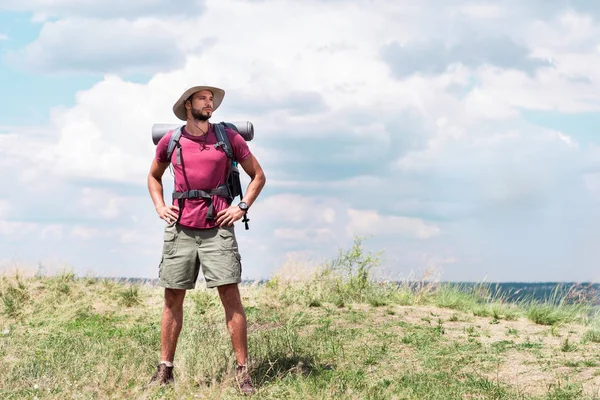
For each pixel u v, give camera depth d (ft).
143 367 20.63
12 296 34.45
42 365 20.76
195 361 20.33
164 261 18.76
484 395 18.06
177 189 18.61
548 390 18.15
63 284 37.22
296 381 18.84
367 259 36.50
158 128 22.02
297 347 22.89
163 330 18.98
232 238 18.56
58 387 18.49
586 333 25.49
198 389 18.31
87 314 32.35
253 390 17.88
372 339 24.67
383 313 29.55
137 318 31.48
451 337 25.02
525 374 20.06
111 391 18.19
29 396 17.61
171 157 18.61
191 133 18.74
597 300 30.35
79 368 20.40
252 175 19.43
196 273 18.94
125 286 38.19
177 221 18.52
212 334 24.18
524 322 29.04
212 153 18.40
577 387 18.35
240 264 18.69
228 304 18.65
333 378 19.20
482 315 30.32
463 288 34.32
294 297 33.17
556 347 23.18
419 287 35.42
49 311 32.73
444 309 31.81
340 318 28.55
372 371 20.53
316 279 36.40
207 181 18.38
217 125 18.98
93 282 40.11
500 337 25.13
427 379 19.51
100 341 25.46
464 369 20.83
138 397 17.67
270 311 30.45
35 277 39.60
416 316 29.14
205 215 18.30
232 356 20.90
